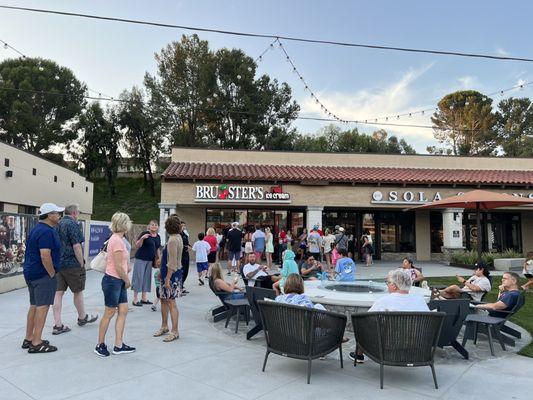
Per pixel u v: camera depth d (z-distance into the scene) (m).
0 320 7.17
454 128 56.81
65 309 8.18
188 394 4.15
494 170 23.83
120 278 5.37
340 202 19.55
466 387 4.52
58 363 5.00
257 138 42.94
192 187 18.62
